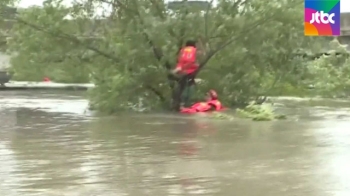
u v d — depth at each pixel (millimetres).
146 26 38156
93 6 40219
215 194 15156
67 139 25547
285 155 20750
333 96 52938
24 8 39906
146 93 40094
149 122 32250
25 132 28281
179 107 39406
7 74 72062
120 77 37906
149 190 15633
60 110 41031
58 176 17484
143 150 22203
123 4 39312
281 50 41500
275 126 29969
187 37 39312
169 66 39094
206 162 19531
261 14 39312
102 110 39406
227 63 40812
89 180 16938
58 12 39844
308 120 33125
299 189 15594
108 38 39844
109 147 23062
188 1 39594
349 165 18766
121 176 17438
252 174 17516
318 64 52688
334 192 15234
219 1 39719
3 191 15633
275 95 46062
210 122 32062
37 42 40500
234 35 39406
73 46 40344
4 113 38875
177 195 15094
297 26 41094
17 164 19500
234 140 24688
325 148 22250
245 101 42000
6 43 42062
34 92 64750
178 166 18859
